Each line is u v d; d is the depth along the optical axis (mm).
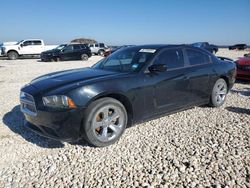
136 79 3797
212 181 2695
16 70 13234
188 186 2623
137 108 3836
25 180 2812
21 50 23953
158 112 4176
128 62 4301
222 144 3549
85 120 3320
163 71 3922
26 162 3205
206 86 4992
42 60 21266
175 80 4301
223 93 5473
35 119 3428
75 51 22156
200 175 2812
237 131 4004
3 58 25297
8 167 3092
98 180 2771
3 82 9195
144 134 3979
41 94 3377
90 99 3318
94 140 3424
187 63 4684
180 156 3242
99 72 4070
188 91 4605
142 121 4008
